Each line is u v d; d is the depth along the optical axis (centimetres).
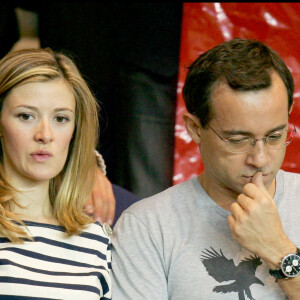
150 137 1323
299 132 1316
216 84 895
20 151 912
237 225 902
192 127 957
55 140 921
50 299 886
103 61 1323
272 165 902
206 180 963
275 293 916
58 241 935
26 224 928
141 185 1327
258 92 877
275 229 898
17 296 874
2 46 1334
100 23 1321
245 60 893
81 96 962
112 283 952
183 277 927
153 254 945
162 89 1321
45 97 911
